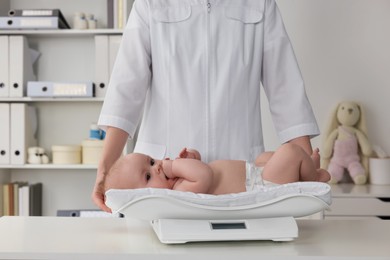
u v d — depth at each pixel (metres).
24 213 3.12
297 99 1.70
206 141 1.67
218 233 1.08
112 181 1.26
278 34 1.73
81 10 3.29
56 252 0.99
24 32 3.08
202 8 1.70
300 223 1.35
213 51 1.68
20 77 3.08
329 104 3.14
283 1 3.14
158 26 1.68
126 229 1.24
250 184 1.28
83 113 3.29
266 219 1.13
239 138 1.69
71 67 3.28
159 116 1.68
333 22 3.14
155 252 1.00
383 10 3.13
